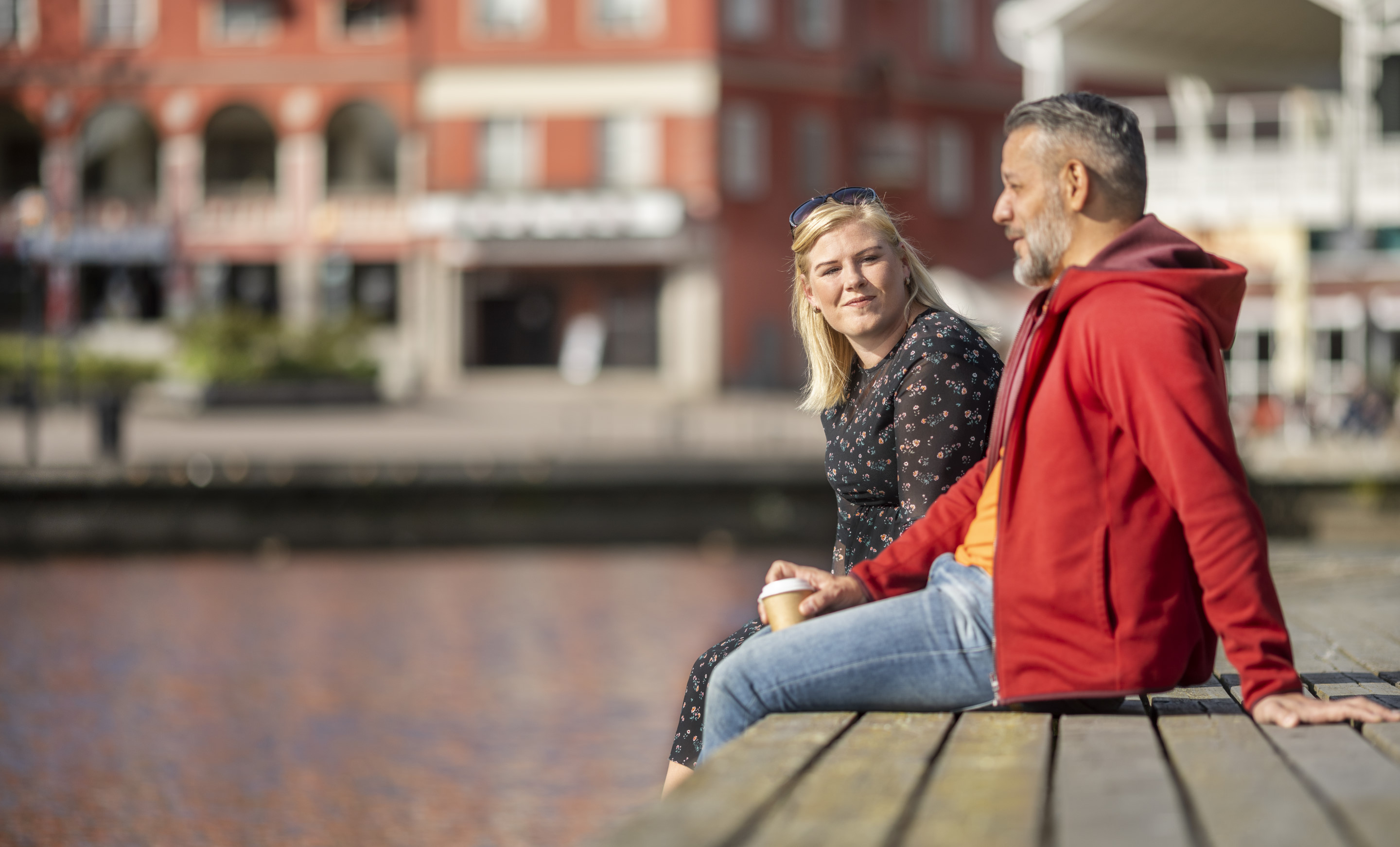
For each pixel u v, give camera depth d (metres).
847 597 3.56
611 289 45.19
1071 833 2.38
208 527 24.94
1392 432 31.83
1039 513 3.28
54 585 20.44
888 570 3.58
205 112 46.28
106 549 24.70
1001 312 35.06
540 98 45.09
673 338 44.66
